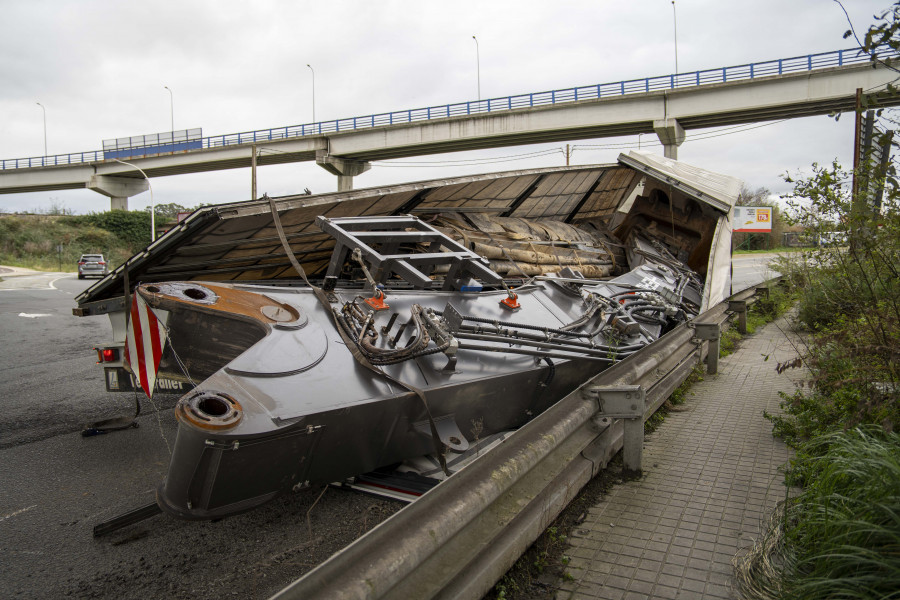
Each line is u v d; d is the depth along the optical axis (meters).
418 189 6.29
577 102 35.47
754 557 2.97
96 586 3.09
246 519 3.83
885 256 3.89
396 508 3.98
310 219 5.63
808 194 4.12
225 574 3.20
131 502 4.22
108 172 55.41
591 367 5.38
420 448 3.92
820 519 2.77
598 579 2.87
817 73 29.62
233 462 2.92
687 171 11.03
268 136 46.50
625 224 12.97
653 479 4.11
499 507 2.79
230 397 3.02
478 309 4.99
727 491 3.88
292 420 3.05
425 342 3.73
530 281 6.16
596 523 3.47
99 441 5.58
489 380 4.20
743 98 31.66
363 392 3.48
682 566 2.97
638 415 3.97
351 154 44.03
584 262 9.45
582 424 3.71
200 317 3.73
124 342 5.82
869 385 4.06
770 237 46.00
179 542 3.56
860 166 3.71
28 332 12.35
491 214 9.62
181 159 50.72
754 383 6.96
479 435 4.42
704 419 5.55
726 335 9.39
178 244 4.99
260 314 3.74
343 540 3.54
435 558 2.34
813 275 9.65
